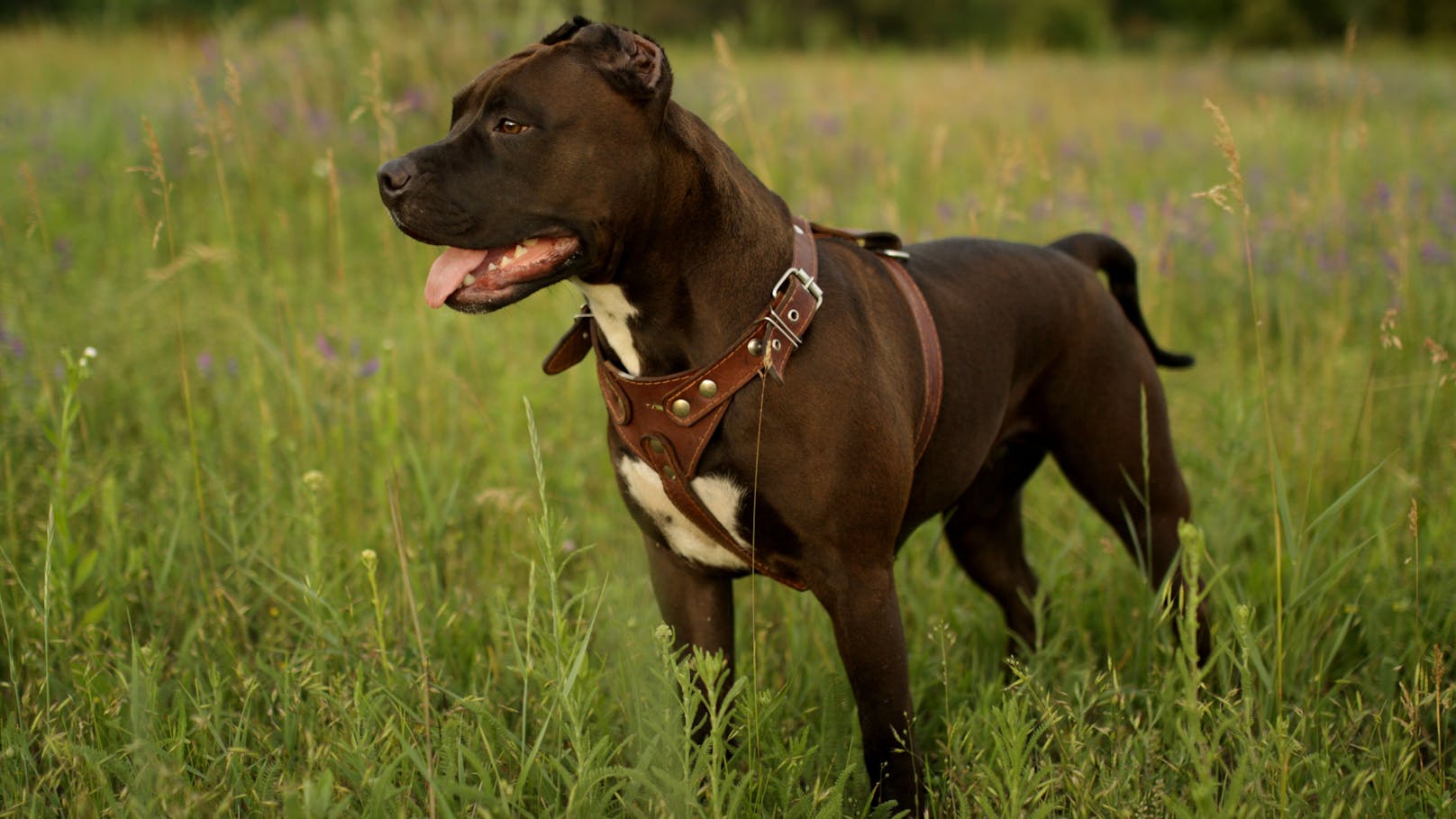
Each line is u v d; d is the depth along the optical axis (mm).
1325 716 2646
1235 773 2104
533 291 2252
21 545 3279
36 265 5172
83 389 4254
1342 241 5191
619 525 3754
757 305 2311
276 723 2590
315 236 6000
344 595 3152
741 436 2305
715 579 2625
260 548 3227
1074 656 3084
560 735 2469
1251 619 2668
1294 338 4914
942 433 2676
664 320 2330
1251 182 6898
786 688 2562
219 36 9984
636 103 2207
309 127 7172
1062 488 4035
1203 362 4949
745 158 7172
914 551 3590
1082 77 13523
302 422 3936
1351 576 3258
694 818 2160
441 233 2182
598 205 2207
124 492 3572
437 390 4328
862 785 2572
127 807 2193
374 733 2449
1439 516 3510
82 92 9477
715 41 4031
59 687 2617
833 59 15414
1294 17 26641
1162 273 4852
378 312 5273
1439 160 7672
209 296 5434
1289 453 3820
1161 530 3090
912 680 2898
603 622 3029
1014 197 6316
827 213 6066
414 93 7578
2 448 3482
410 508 3598
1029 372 2939
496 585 3199
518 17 8422
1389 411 4133
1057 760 2639
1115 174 7805
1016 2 27422
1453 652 2887
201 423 3912
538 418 4324
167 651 2916
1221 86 13367
